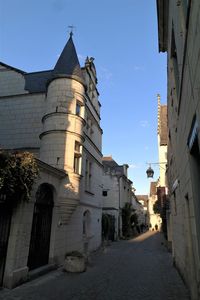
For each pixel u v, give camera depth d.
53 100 12.50
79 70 13.70
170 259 14.04
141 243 24.83
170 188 13.58
